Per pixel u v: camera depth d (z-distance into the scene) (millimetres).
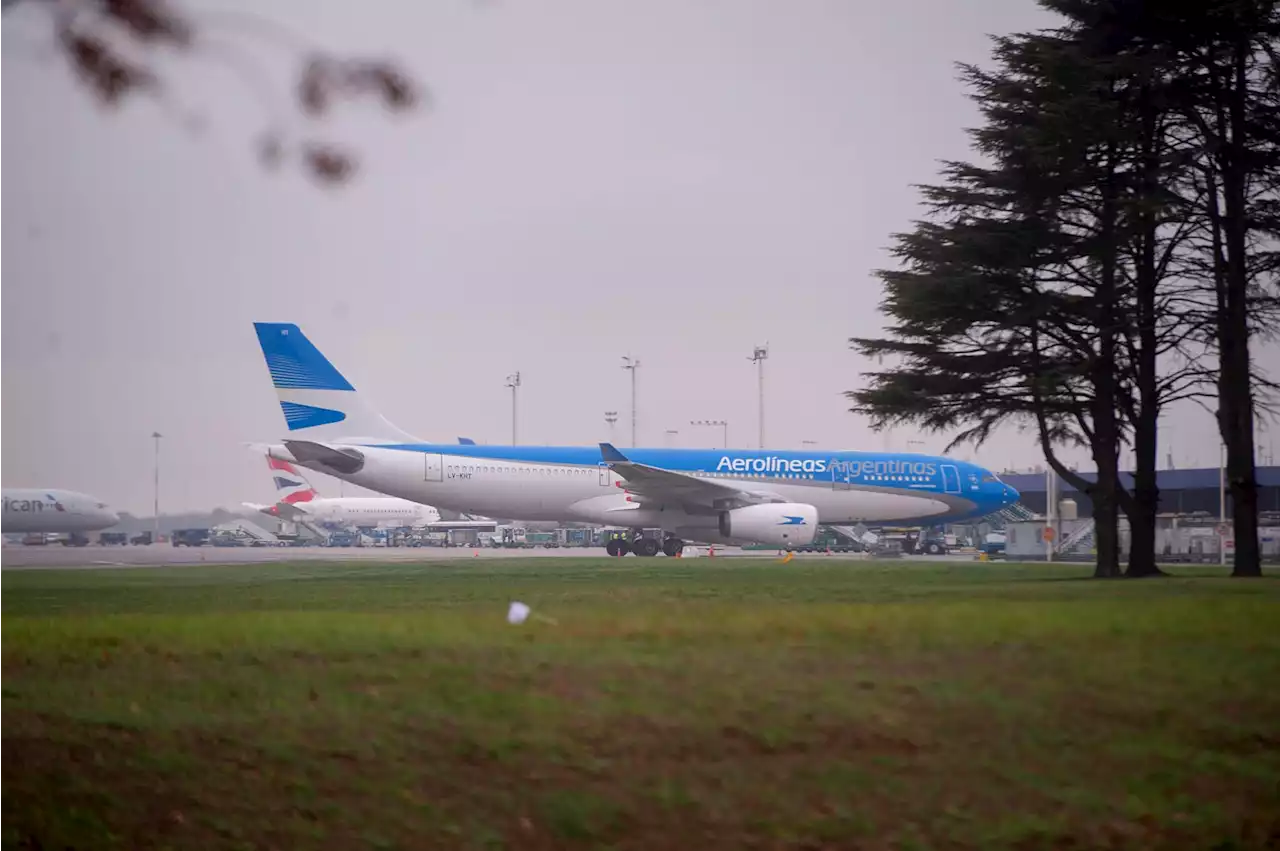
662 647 57844
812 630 65750
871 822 31047
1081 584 126250
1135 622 69625
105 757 37156
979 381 168125
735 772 34688
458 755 36469
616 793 33062
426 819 31656
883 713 41156
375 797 33219
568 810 31828
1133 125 156125
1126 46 160125
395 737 38531
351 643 60406
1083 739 38000
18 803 33344
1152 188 155625
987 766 35188
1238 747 37125
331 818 31875
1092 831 30531
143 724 40875
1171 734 38500
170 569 193250
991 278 160500
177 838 30922
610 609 84312
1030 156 156875
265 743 38219
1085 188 162875
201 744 38312
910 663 51688
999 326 162750
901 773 34562
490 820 31484
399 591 115375
